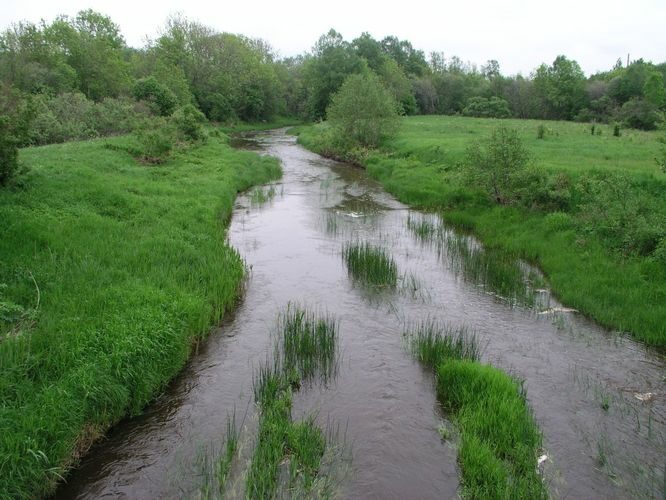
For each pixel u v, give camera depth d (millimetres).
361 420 8734
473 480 7191
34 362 8312
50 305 10328
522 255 17766
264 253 17578
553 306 13672
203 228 17828
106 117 35250
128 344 9062
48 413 7418
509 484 7164
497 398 8734
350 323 12375
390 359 10742
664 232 15023
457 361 9969
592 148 32844
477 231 20703
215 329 11938
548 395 9516
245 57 86500
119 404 8539
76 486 7285
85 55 50312
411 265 16781
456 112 91062
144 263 13414
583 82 83688
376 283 15008
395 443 8164
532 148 32781
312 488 7176
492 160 22250
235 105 83188
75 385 8047
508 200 22250
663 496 7141
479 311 13273
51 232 13922
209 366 10398
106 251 13641
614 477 7484
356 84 42719
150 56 73375
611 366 10609
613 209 16719
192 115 39719
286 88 106125
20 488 6641
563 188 20578
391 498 7047
